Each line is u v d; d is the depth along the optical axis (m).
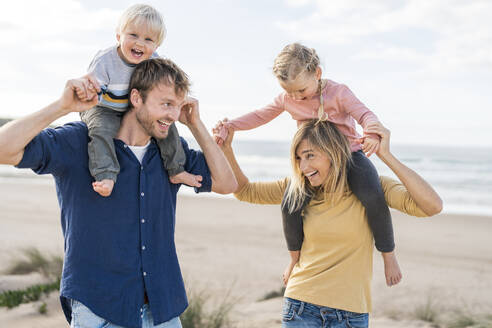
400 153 50.97
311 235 2.76
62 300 2.23
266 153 52.56
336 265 2.65
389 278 2.92
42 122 1.96
